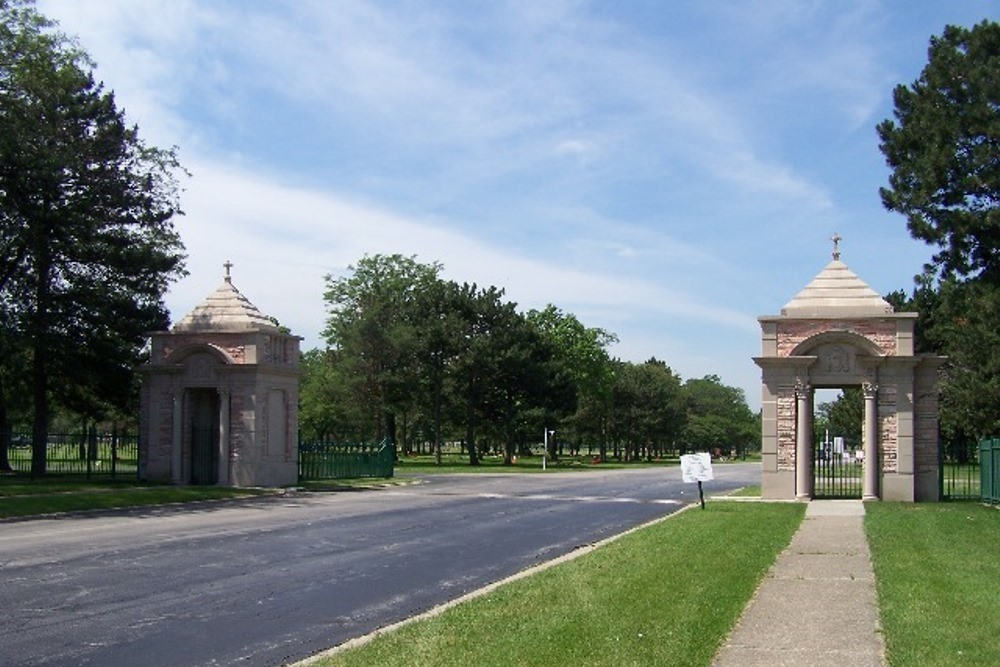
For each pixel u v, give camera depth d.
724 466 91.62
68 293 40.94
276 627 12.21
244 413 39.38
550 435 85.06
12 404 52.06
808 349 32.97
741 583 14.16
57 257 41.34
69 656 10.61
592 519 27.64
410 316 77.56
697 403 153.62
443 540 22.05
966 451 64.94
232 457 39.31
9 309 40.16
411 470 64.56
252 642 11.34
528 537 22.73
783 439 33.12
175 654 10.72
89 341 41.47
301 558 18.77
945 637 10.45
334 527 25.02
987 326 50.69
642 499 36.25
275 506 32.31
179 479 39.84
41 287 40.50
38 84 38.44
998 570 15.55
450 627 11.28
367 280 85.62
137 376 44.19
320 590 15.04
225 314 40.19
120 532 23.56
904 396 32.47
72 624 12.35
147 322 42.78
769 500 32.66
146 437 40.47
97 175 40.75
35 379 41.53
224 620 12.65
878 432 32.59
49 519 27.25
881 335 32.72
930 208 41.81
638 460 121.19
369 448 52.47
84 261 41.50
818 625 11.31
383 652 10.08
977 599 12.77
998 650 9.85
